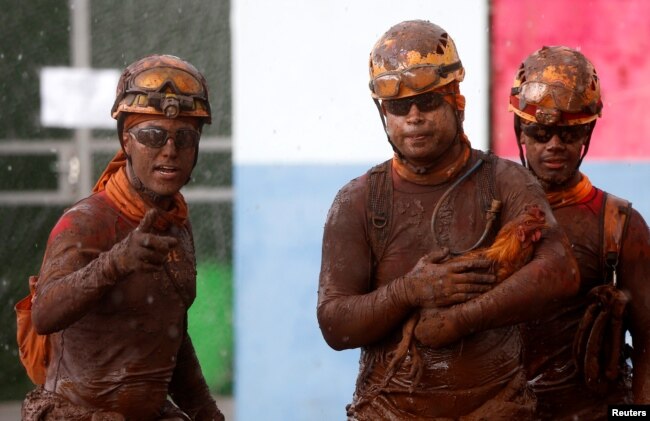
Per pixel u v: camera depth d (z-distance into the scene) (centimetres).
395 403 1347
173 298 1430
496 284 1288
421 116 1312
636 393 1541
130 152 1405
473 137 2467
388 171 1381
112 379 1396
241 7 2542
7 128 2838
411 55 1310
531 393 1395
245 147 2564
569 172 1588
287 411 2631
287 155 2561
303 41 2534
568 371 1580
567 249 1318
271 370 2627
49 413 1395
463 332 1282
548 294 1280
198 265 2777
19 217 2855
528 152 1603
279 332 2616
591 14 2473
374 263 1368
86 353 1398
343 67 2538
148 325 1410
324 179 2561
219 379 2777
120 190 1425
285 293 2603
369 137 2545
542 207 1330
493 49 2467
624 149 2509
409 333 1305
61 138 2850
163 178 1393
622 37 2478
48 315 1328
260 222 2584
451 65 1324
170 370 1444
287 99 2550
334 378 2627
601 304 1539
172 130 1389
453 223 1345
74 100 2834
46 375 1444
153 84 1382
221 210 2777
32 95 2833
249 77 2555
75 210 1412
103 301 1391
